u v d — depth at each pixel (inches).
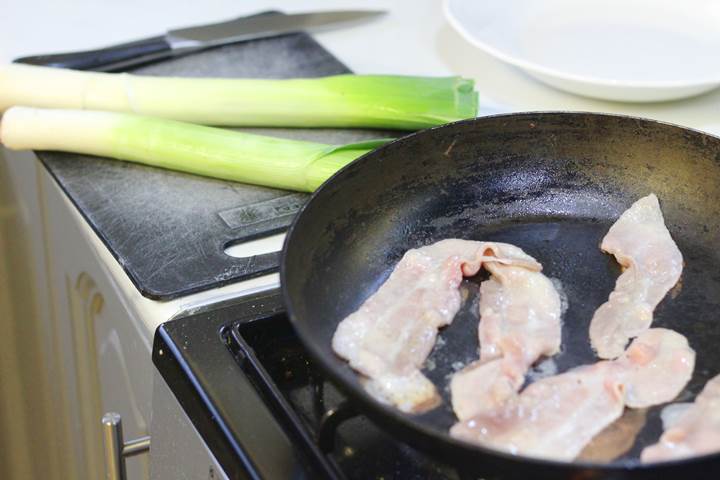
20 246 44.9
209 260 34.7
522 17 43.3
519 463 25.9
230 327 31.9
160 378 32.2
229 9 47.9
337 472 28.7
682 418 29.2
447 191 35.3
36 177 41.0
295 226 31.3
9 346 47.8
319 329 31.7
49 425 47.6
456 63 43.9
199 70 43.3
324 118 40.0
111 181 38.3
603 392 29.9
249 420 29.8
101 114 39.3
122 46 43.7
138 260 34.7
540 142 35.4
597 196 35.4
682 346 31.0
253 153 37.6
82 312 40.1
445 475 29.2
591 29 43.3
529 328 31.6
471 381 30.1
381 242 34.3
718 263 33.6
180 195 37.6
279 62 43.7
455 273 32.9
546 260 34.1
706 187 34.4
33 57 42.8
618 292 32.8
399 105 39.4
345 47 45.0
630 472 25.3
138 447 33.4
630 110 40.8
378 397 30.1
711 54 41.8
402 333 31.4
